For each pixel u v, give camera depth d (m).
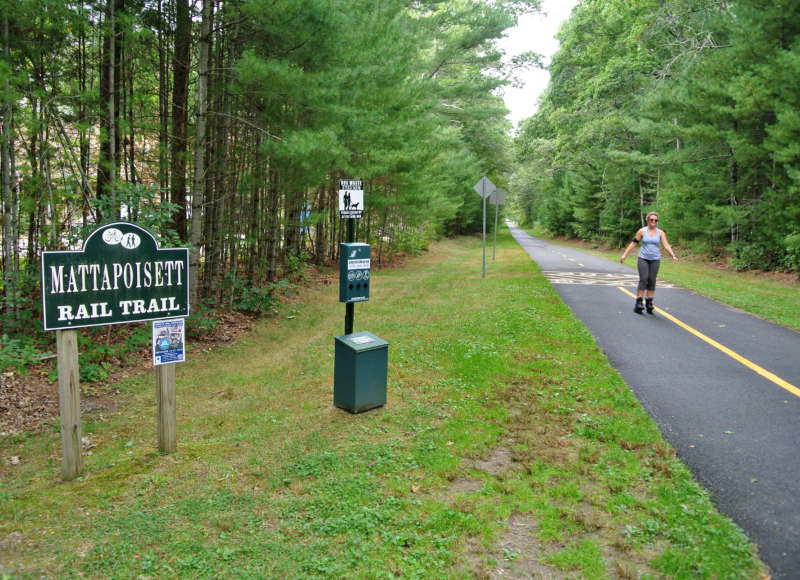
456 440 4.83
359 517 3.60
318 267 19.86
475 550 3.27
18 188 9.28
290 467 4.39
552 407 5.60
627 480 4.07
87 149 10.26
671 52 25.25
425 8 23.45
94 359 8.12
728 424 5.12
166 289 4.66
